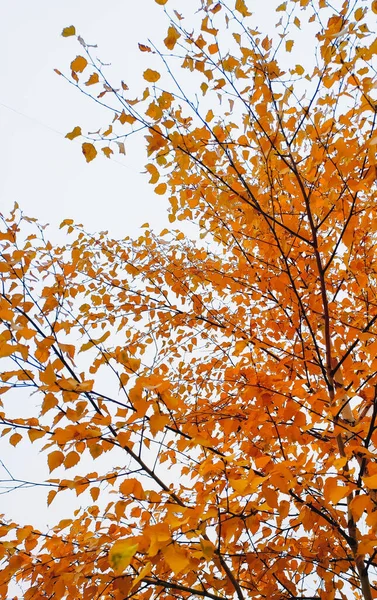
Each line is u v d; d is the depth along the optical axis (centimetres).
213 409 226
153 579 203
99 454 183
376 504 178
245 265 245
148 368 246
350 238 215
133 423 184
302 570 218
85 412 183
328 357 229
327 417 187
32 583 195
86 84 196
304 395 190
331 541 227
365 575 207
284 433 202
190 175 230
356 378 197
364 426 188
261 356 260
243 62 213
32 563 197
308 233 236
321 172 220
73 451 180
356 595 256
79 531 208
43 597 194
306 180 225
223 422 215
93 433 181
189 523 173
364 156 208
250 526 197
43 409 181
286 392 194
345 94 211
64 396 183
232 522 184
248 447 208
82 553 196
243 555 213
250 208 227
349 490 168
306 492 199
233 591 208
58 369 194
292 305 233
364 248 245
